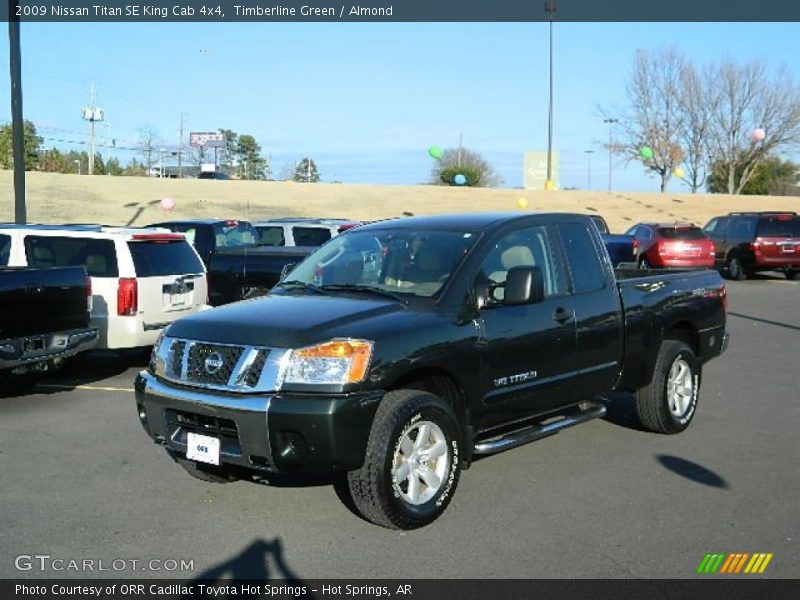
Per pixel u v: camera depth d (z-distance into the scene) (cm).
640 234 2519
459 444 547
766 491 597
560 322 631
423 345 527
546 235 654
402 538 509
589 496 586
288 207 4400
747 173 7169
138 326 1026
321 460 486
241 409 493
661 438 746
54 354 880
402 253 614
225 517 544
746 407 869
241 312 550
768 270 2497
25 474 634
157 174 9800
